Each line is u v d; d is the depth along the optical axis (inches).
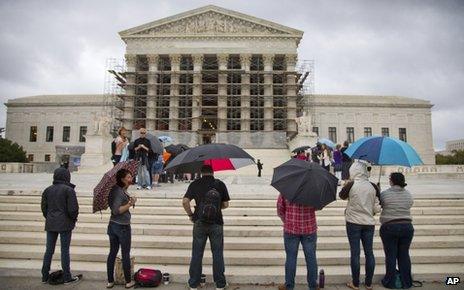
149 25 2452.0
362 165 285.0
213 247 270.4
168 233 377.1
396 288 283.7
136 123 2394.2
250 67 2503.7
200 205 271.3
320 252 345.1
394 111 2854.3
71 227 291.6
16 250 343.6
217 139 2263.8
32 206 427.2
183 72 2391.7
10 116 2977.4
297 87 2475.4
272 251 347.3
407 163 272.1
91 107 2893.7
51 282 287.4
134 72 2378.2
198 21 2474.2
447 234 384.5
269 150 1947.6
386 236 283.6
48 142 2910.9
